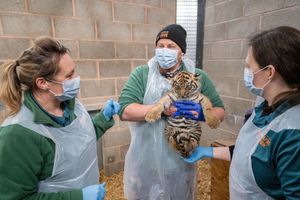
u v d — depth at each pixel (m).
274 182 0.77
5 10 1.94
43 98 0.91
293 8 1.81
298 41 0.72
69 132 0.94
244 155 0.86
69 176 0.92
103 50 2.42
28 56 0.84
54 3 2.11
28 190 0.79
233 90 2.48
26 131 0.79
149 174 1.48
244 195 0.88
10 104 0.84
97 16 2.32
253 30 2.15
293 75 0.74
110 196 2.36
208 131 2.91
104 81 2.49
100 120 1.21
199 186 2.43
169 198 1.50
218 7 2.52
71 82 0.91
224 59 2.54
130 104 1.34
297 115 0.73
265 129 0.80
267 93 0.83
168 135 1.29
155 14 2.64
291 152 0.67
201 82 1.42
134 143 1.47
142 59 2.67
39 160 0.81
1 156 0.74
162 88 1.35
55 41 0.89
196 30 2.86
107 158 2.69
